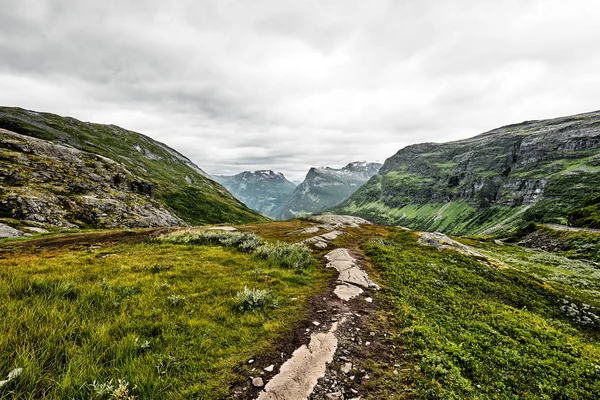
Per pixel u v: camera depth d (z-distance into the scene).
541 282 28.22
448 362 9.95
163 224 93.62
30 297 10.43
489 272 27.52
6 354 6.94
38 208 61.09
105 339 8.52
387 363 9.66
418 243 40.00
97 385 6.55
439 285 21.05
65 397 6.31
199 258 21.62
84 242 31.42
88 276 14.62
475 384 9.52
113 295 12.02
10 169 72.31
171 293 13.48
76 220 66.00
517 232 93.94
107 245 28.64
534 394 9.84
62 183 79.88
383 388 8.29
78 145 172.62
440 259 30.05
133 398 6.49
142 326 9.86
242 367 8.61
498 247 69.88
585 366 12.25
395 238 46.81
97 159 113.19
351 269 22.56
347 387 8.20
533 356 12.49
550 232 78.81
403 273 22.59
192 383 7.63
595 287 34.03
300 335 11.08
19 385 6.23
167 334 9.58
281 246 27.94
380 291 17.97
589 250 58.44
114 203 83.12
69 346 7.96
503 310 17.94
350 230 57.75
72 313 9.77
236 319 11.60
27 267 15.32
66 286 11.76
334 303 15.16
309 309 13.88
